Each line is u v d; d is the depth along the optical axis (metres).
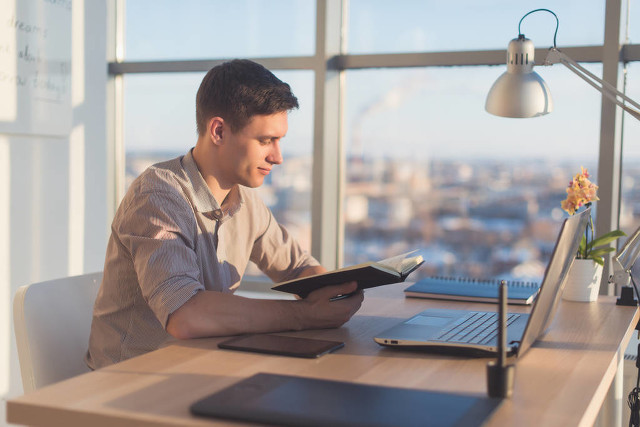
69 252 2.81
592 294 1.79
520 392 0.97
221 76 1.52
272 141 1.55
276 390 0.93
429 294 1.77
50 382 1.50
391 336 1.24
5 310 2.52
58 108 2.72
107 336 1.54
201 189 1.56
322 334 1.34
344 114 2.79
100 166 2.97
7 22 2.46
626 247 1.75
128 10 3.12
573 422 0.85
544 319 1.24
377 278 1.37
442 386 1.00
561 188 2.48
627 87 2.38
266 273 1.90
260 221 1.82
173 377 1.02
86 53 2.89
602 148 2.32
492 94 1.85
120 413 0.86
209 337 1.29
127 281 1.51
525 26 2.48
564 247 1.16
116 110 3.17
